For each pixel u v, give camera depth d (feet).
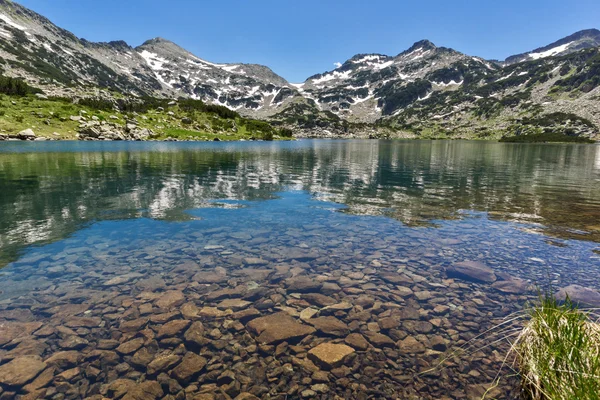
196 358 17.20
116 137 362.94
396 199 63.72
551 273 28.07
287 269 29.17
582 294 23.72
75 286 25.00
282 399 14.60
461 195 67.92
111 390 14.80
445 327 20.18
